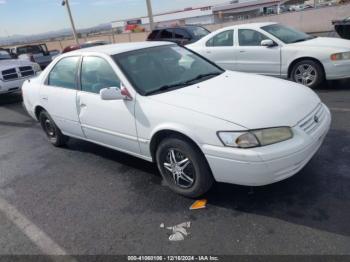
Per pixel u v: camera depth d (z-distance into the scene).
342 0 26.39
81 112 4.51
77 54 4.67
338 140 4.44
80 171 4.60
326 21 22.88
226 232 2.97
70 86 4.72
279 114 3.10
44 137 6.32
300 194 3.36
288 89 3.64
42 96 5.23
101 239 3.12
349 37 10.48
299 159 3.04
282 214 3.11
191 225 3.13
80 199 3.87
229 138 2.99
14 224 3.55
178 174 3.53
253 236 2.88
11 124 7.56
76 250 3.03
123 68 3.98
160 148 3.57
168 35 13.65
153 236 3.06
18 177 4.69
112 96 3.70
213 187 3.68
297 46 7.06
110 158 4.92
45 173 4.70
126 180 4.16
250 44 7.76
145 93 3.75
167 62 4.31
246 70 7.90
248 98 3.37
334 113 5.51
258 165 2.92
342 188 3.37
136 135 3.81
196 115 3.21
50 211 3.71
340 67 6.66
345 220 2.92
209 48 8.39
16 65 9.76
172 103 3.46
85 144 5.64
